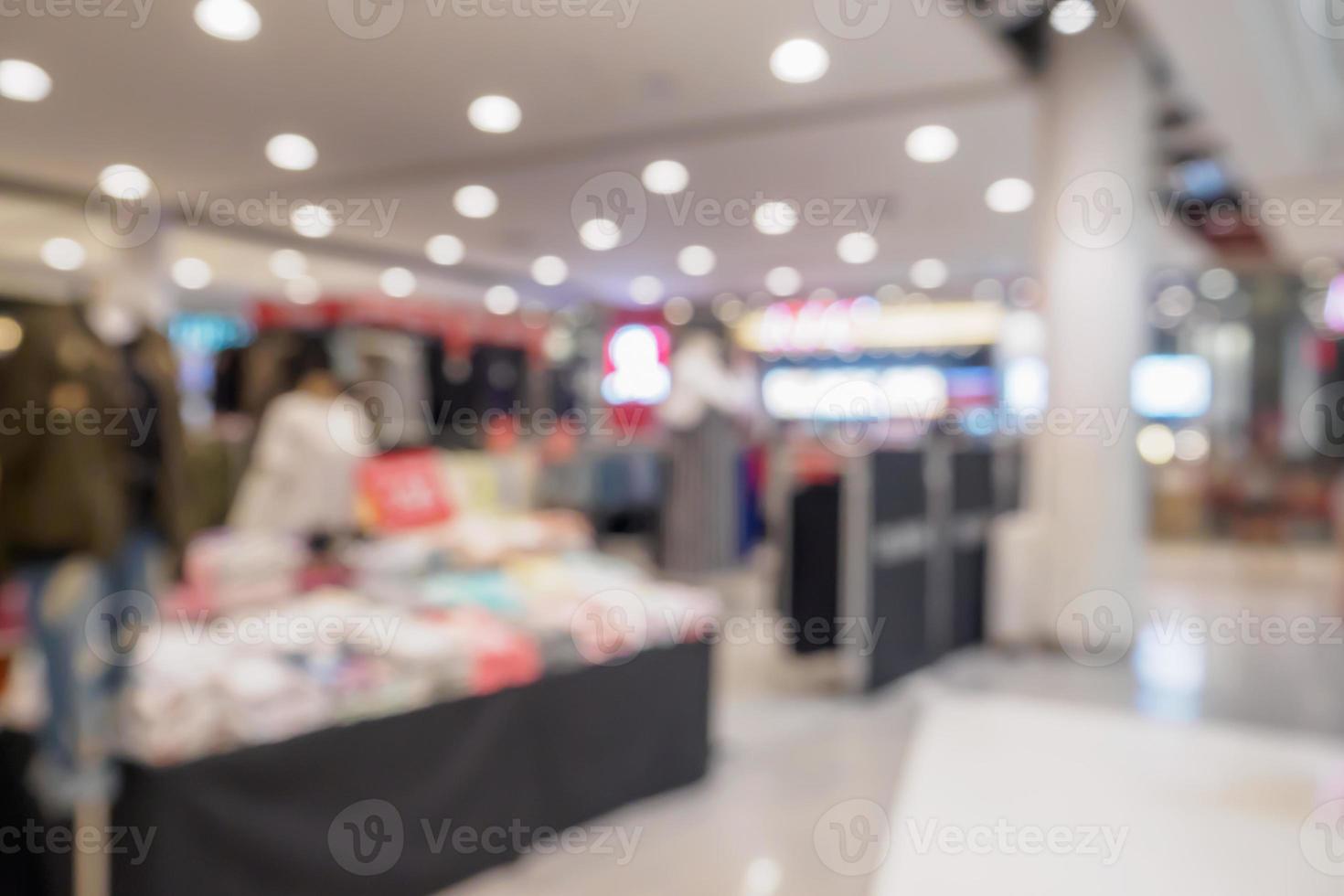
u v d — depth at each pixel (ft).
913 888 8.76
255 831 7.20
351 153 17.98
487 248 26.96
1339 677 16.89
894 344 38.70
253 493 12.36
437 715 8.57
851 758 12.52
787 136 17.43
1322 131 23.24
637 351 32.01
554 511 25.29
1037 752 12.69
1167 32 15.14
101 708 7.11
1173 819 10.43
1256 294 42.60
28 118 15.76
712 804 10.85
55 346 8.67
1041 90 17.02
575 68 14.11
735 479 24.77
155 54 13.32
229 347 16.52
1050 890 8.70
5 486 8.55
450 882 8.63
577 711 9.98
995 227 24.52
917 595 17.13
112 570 9.78
